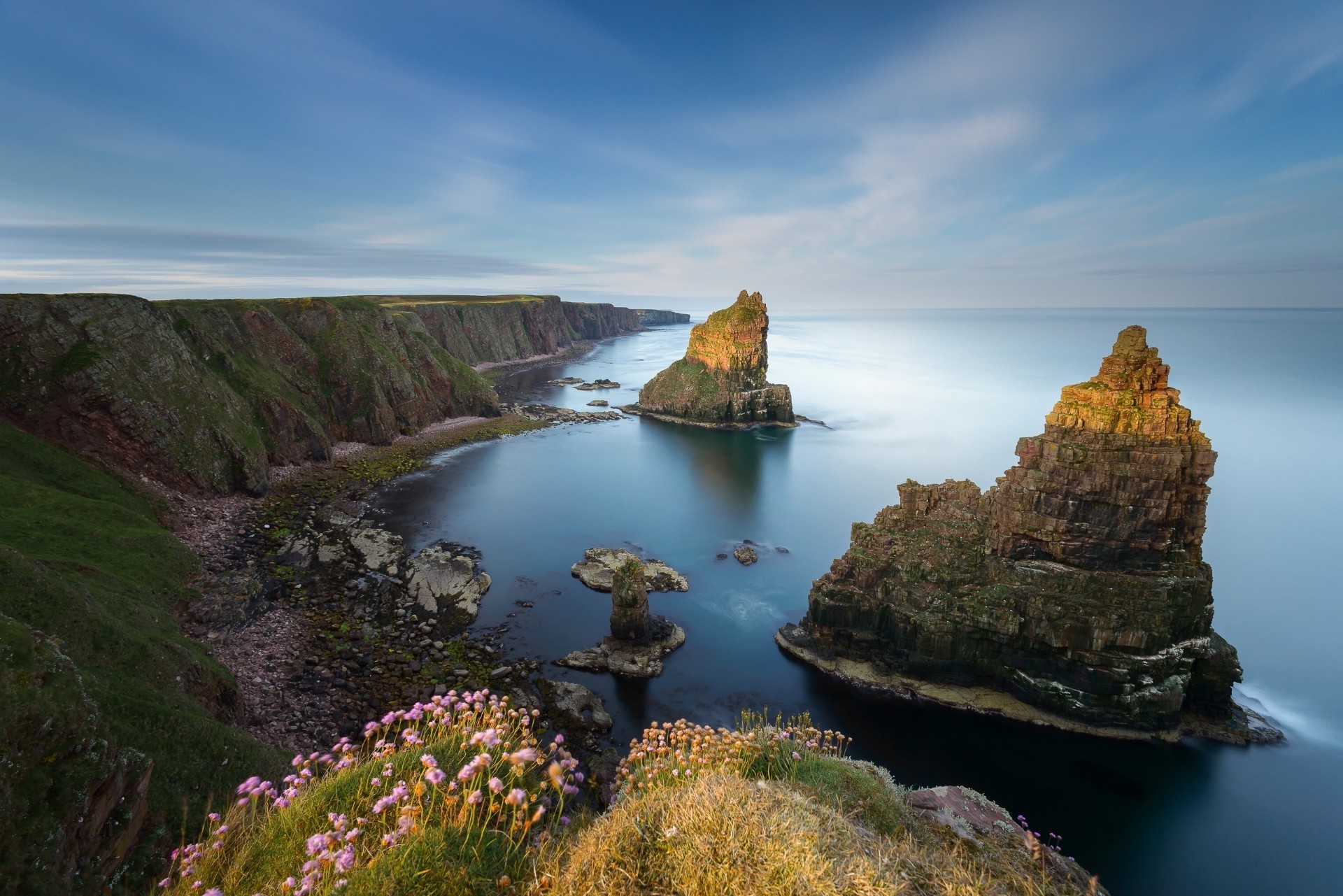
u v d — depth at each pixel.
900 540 41.81
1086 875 12.04
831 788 11.46
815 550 61.91
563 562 56.00
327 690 33.97
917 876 7.56
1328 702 39.06
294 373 85.62
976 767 32.28
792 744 12.92
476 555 56.19
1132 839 28.56
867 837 8.46
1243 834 28.80
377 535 57.09
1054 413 38.19
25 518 37.44
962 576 38.91
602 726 33.78
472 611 45.78
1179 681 34.41
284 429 74.06
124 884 11.68
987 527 39.66
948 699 37.03
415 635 41.56
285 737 29.25
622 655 40.88
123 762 12.38
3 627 12.30
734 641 44.03
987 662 37.62
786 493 80.56
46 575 25.23
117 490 50.66
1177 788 31.25
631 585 41.72
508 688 36.50
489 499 72.50
